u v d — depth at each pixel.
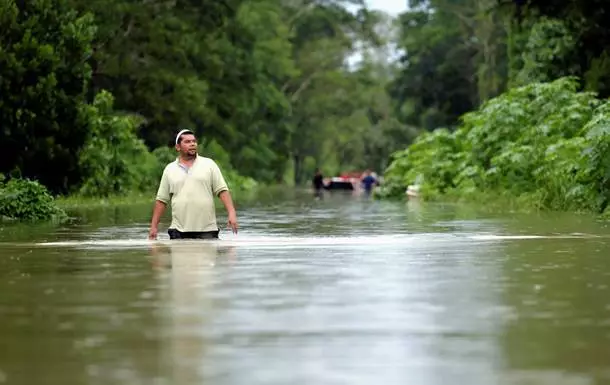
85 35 68.25
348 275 19.86
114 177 77.44
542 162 58.84
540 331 13.57
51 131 64.94
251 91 156.88
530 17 80.94
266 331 13.66
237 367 11.55
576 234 31.69
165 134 115.62
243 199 87.00
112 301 16.31
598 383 10.72
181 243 28.34
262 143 176.88
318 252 25.11
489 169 65.25
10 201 44.44
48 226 39.19
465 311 15.25
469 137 68.19
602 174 47.44
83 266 21.70
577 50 78.88
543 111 64.19
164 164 104.12
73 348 12.52
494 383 10.76
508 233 32.53
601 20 76.75
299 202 76.50
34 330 13.66
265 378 11.02
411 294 17.11
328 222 41.94
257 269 20.97
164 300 16.44
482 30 179.38
